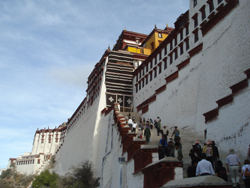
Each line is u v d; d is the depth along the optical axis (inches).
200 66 952.3
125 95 1744.6
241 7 709.3
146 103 1438.2
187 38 1127.0
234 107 573.0
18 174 3560.5
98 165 1445.6
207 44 864.9
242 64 661.3
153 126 1075.9
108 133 1336.1
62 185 1788.9
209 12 989.8
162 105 1228.5
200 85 859.4
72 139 2438.5
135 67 1840.6
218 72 765.3
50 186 1934.1
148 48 2071.9
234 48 706.8
